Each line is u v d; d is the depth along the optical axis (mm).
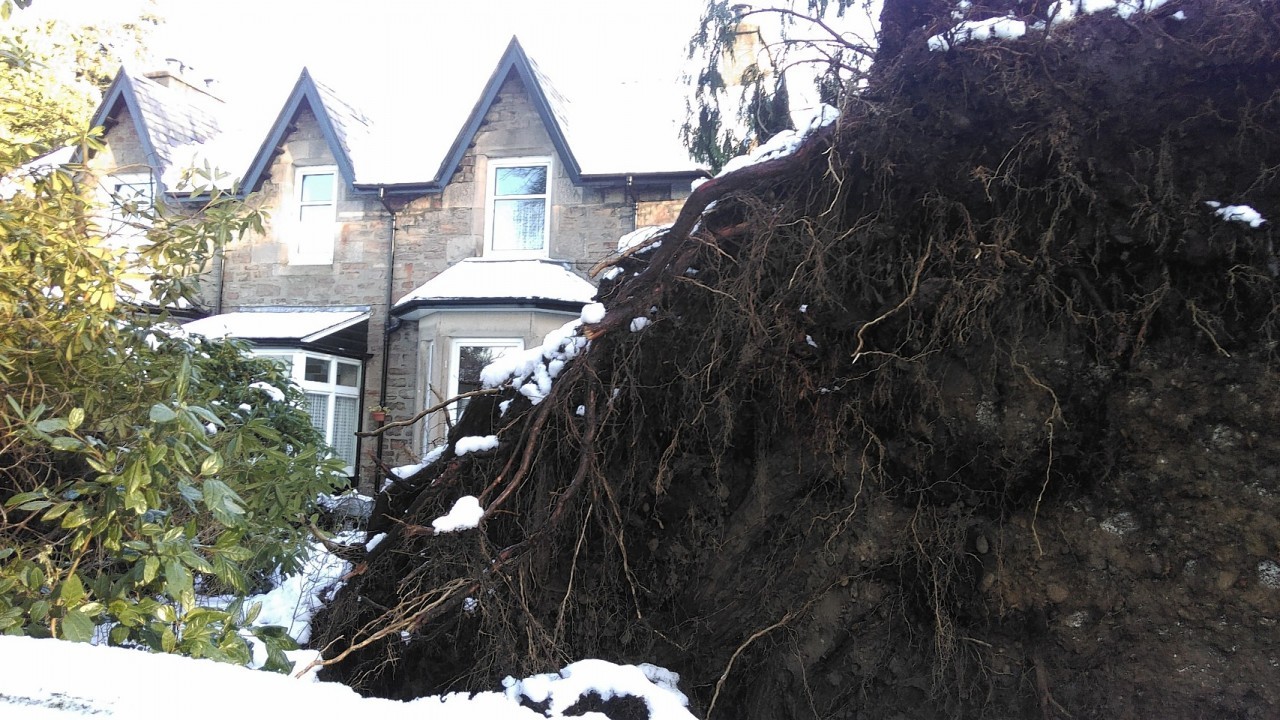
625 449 4086
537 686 3293
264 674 2164
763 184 3783
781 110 5508
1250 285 2844
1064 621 3203
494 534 4207
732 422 3705
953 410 3291
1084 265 3125
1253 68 2865
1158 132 3000
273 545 3764
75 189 3197
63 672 1934
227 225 3484
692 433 3932
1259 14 2770
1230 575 2936
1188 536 3000
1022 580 3248
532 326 9516
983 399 3238
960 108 3258
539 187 10641
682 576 3947
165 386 3107
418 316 10109
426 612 3498
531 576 3852
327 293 10953
